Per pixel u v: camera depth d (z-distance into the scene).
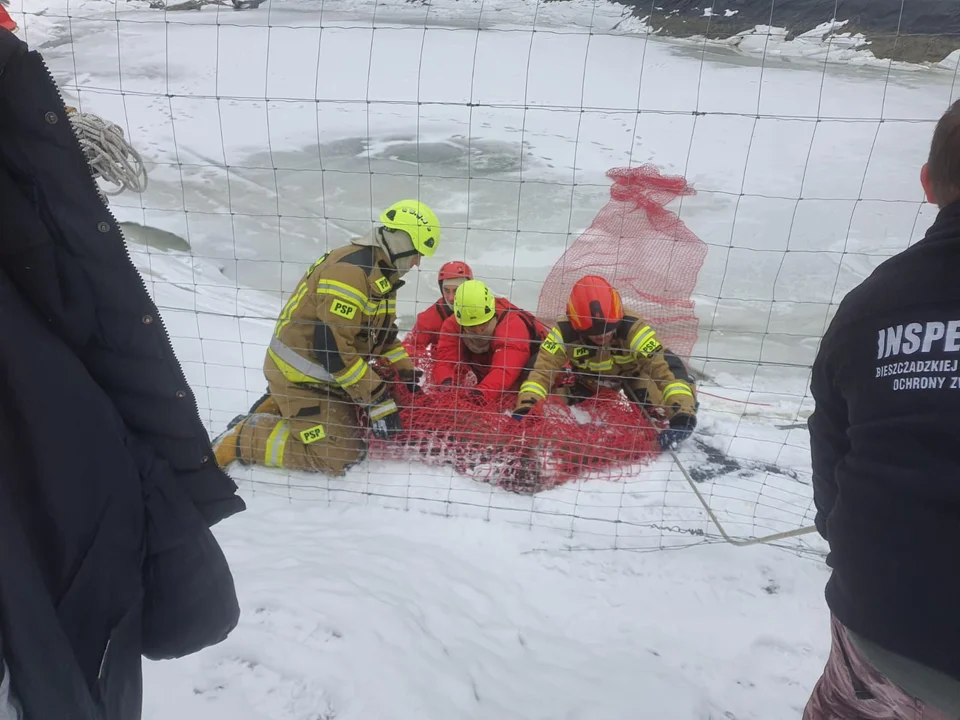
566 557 2.86
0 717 0.91
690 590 2.71
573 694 2.14
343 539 2.77
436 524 3.01
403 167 8.09
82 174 1.04
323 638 2.11
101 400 1.09
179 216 6.64
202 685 1.93
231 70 10.12
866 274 5.96
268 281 5.63
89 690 1.10
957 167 1.14
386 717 1.90
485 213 7.12
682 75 8.98
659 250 4.07
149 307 1.16
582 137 8.75
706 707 2.17
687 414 3.61
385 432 3.49
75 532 1.07
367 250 3.36
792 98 8.33
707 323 5.25
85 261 1.07
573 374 4.11
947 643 1.09
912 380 1.11
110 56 10.41
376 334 3.63
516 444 3.46
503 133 8.78
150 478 1.24
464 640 2.30
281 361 3.40
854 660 1.36
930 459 1.09
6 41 0.94
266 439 3.33
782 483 3.40
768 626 2.54
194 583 1.34
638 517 3.11
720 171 7.82
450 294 4.24
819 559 2.88
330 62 10.48
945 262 1.10
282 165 8.01
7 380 0.96
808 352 4.91
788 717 2.17
